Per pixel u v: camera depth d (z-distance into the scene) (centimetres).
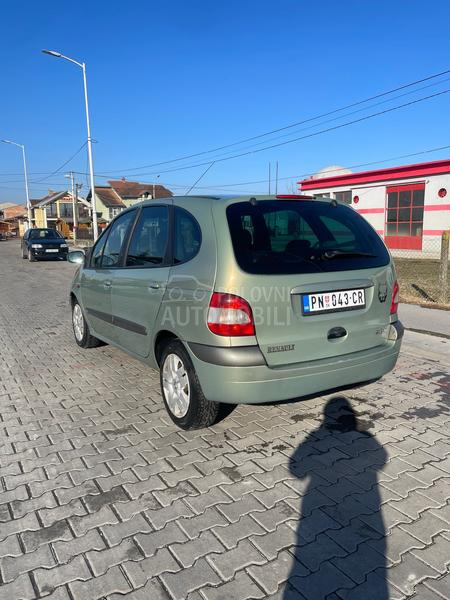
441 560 231
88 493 290
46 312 917
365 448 342
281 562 230
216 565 228
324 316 333
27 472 315
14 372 527
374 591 212
